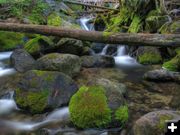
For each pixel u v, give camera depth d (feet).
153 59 27.76
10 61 26.48
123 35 20.44
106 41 21.09
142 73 25.27
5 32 31.27
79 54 28.40
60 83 18.60
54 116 17.24
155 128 13.10
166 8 35.14
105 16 40.45
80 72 24.68
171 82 22.66
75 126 15.76
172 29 27.63
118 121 15.48
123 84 20.85
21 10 36.58
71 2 45.65
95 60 26.61
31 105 17.60
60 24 35.86
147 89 21.54
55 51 27.94
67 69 22.82
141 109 18.19
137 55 29.27
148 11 33.42
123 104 16.21
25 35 32.14
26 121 16.85
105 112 15.42
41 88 18.12
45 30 23.27
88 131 15.46
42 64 22.74
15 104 18.56
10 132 15.78
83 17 44.70
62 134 15.26
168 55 27.99
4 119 17.10
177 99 19.13
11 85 21.86
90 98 16.03
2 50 29.94
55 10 42.01
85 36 21.72
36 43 27.55
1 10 36.19
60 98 18.06
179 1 36.11
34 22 35.35
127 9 35.32
